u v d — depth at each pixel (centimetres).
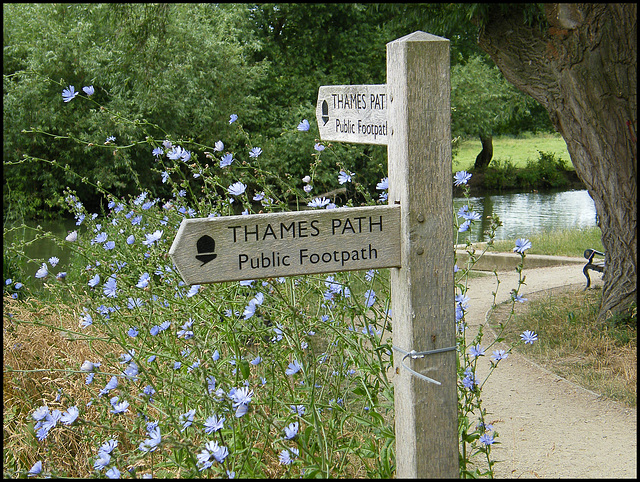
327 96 283
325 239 224
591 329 577
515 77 620
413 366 230
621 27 558
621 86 569
